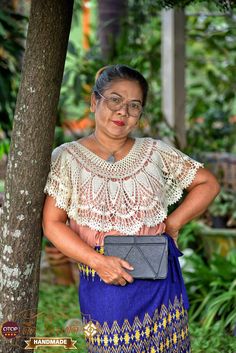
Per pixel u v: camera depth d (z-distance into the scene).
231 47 6.57
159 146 2.49
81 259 2.30
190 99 7.44
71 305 4.71
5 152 5.00
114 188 2.35
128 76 2.37
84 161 2.38
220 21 6.40
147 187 2.38
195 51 7.48
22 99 2.44
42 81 2.41
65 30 2.44
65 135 6.05
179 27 5.70
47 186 2.40
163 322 2.35
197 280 4.58
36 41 2.41
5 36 4.81
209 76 6.98
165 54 5.77
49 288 5.33
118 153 2.43
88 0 6.80
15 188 2.46
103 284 2.32
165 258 2.30
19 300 2.52
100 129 2.40
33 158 2.43
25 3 5.88
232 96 6.94
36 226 2.49
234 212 5.69
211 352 3.69
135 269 2.30
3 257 2.51
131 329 2.31
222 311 4.17
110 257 2.29
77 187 2.35
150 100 5.88
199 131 7.02
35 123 2.42
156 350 2.34
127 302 2.30
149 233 2.37
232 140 7.10
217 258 4.65
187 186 2.54
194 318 4.33
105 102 2.36
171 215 2.51
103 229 2.32
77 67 5.98
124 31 6.01
